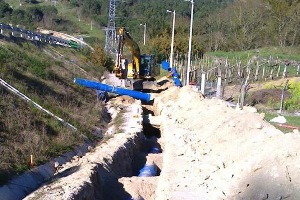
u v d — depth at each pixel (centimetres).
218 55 5597
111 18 7612
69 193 1502
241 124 1967
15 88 2358
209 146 2003
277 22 6253
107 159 1983
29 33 4344
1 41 3275
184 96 3017
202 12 9562
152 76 4034
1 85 2272
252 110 2261
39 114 2230
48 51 4178
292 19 6012
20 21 8325
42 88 2670
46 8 9988
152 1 10906
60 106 2608
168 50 6444
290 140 1566
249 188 1498
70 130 2283
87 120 2641
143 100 3562
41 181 1720
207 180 1691
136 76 3794
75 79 3284
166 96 3400
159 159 2331
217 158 1825
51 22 9138
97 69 4934
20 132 1950
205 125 2316
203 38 7169
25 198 1506
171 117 2838
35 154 1859
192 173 1786
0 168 1623
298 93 3012
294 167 1483
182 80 4141
